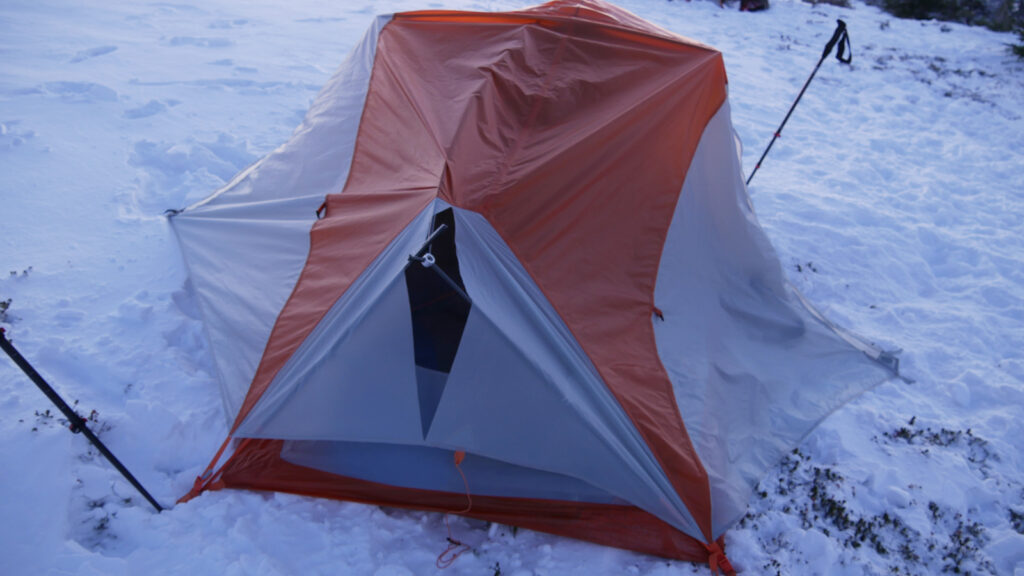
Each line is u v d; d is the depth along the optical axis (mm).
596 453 3262
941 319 5652
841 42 5438
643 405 3473
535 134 4047
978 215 7691
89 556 2846
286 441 3604
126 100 7262
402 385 3312
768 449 3863
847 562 3443
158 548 2971
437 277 4258
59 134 6309
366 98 4758
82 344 4000
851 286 6039
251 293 4012
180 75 8172
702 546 3359
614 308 3812
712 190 4605
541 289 3535
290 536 3172
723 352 4301
